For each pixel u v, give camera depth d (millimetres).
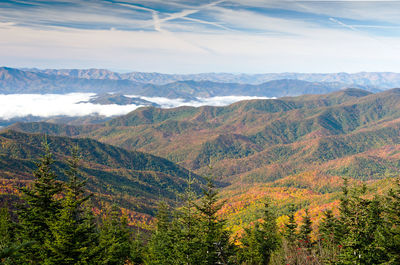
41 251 29375
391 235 23609
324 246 27781
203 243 35812
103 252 36250
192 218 38656
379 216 32000
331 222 44281
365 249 22406
